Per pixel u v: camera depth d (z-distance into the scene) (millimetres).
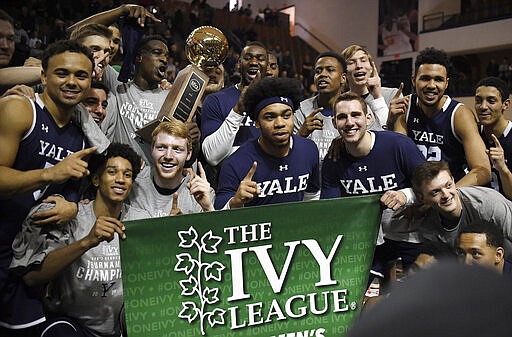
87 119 2291
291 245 1997
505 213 2455
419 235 2598
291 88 2531
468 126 2902
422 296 350
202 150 3182
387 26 16750
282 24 18750
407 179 2627
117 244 2295
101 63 2861
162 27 12555
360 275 2070
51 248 2127
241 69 3438
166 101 2879
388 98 3723
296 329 2002
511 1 14102
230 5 18281
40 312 2191
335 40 18578
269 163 2625
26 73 2586
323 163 2770
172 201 2400
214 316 1926
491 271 366
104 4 13070
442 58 2961
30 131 2082
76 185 2389
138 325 1882
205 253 1918
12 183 1946
